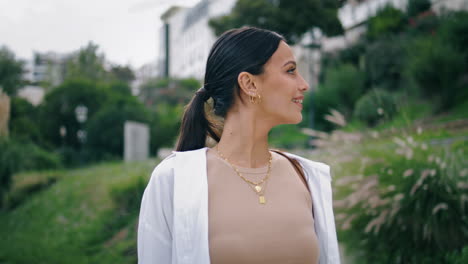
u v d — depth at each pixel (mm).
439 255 3381
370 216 3691
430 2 18984
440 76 13344
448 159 3709
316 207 1251
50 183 10609
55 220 7812
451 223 3398
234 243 1049
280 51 1192
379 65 17156
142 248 1090
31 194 9820
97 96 19047
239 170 1164
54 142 18500
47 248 6582
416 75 13945
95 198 8398
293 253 1085
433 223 3404
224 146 1212
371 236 3691
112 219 7195
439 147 3869
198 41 44781
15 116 14281
